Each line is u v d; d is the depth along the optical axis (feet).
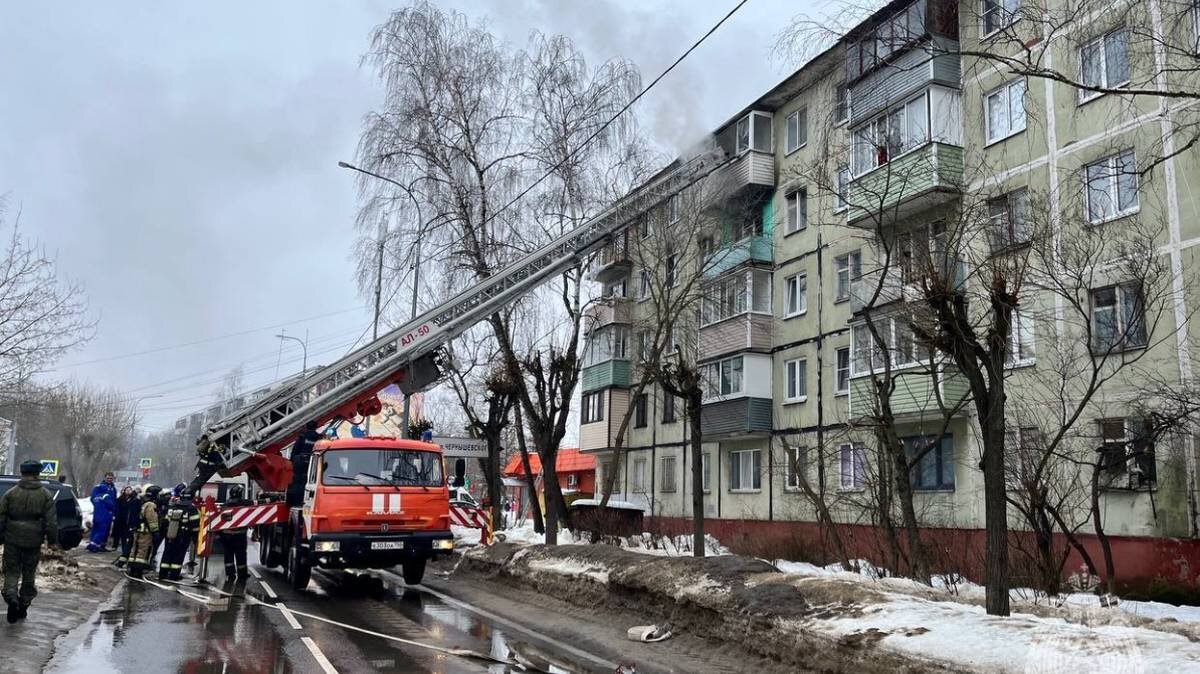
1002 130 58.90
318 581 52.31
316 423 54.29
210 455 51.98
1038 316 48.08
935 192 56.80
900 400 61.77
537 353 65.26
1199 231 46.01
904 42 35.94
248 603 41.98
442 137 67.46
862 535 59.41
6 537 31.71
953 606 26.99
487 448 66.03
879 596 27.58
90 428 225.15
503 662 28.40
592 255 65.92
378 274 67.72
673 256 76.48
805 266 80.59
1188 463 44.88
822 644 25.79
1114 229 48.80
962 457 59.88
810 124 78.38
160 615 37.58
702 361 87.86
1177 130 34.22
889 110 60.64
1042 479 42.37
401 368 55.88
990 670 20.54
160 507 60.39
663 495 98.99
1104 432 47.52
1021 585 40.04
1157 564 45.62
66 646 29.60
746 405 82.28
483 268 65.87
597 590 39.19
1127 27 32.40
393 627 35.32
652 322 86.74
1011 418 50.80
